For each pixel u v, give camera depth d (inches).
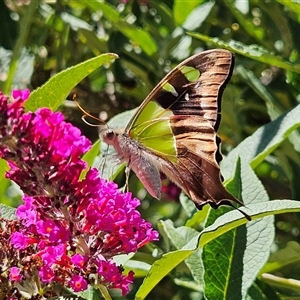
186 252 15.8
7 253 15.5
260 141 17.3
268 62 17.9
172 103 16.8
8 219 16.1
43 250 15.4
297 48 18.8
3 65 21.0
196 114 16.6
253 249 16.3
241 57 20.5
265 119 20.8
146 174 17.1
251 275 16.2
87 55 22.2
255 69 20.9
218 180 16.3
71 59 22.3
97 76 22.3
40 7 21.7
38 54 21.7
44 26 21.8
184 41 20.6
